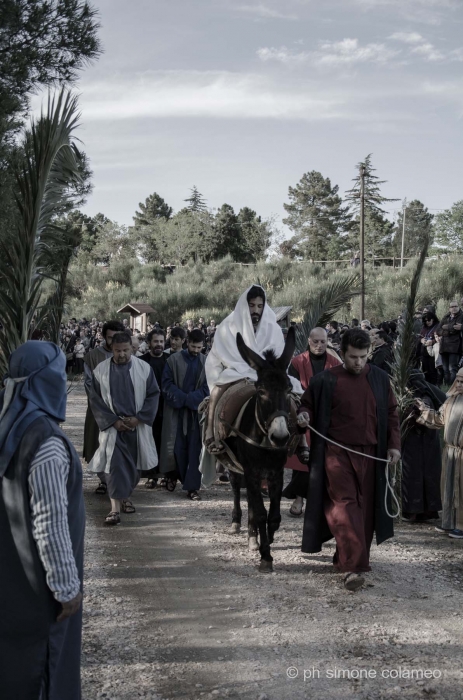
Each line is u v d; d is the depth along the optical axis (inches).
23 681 105.9
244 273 1777.8
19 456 107.2
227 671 155.7
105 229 2679.6
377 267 1705.2
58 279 287.1
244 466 225.5
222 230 2898.6
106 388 281.9
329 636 173.3
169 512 301.0
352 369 213.2
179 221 2738.7
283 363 208.5
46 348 115.9
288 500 330.0
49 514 104.6
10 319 244.7
